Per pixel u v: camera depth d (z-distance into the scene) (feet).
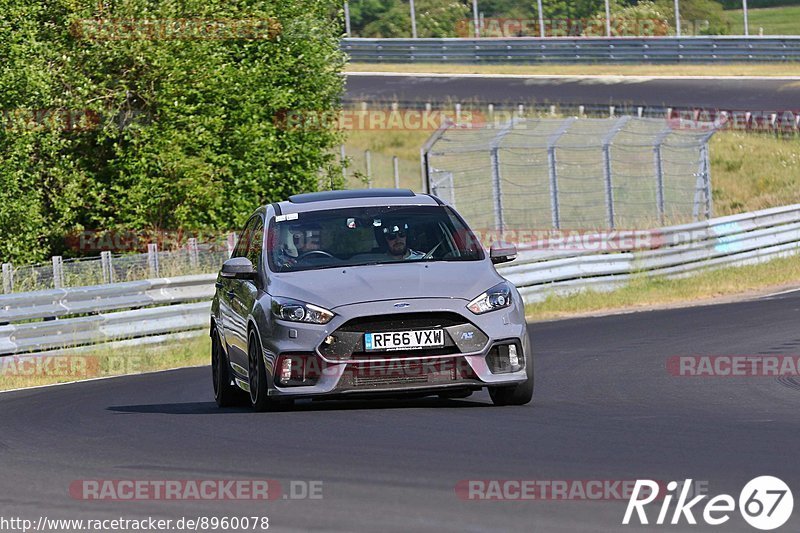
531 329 177.58
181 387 125.59
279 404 91.45
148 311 173.78
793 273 237.45
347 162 280.31
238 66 253.03
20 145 214.90
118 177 241.55
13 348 156.76
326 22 276.62
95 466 71.15
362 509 55.47
